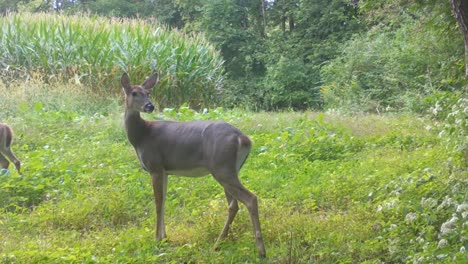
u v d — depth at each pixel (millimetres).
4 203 8422
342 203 8102
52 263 6191
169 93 18578
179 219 7734
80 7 38781
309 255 6367
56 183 9039
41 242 6867
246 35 33281
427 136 11367
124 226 7668
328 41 29734
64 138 11773
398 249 6215
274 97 29062
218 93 20156
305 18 31047
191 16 37750
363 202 7891
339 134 11859
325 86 23109
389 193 7629
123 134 12070
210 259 6332
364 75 22031
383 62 21797
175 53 18891
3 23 18828
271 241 6809
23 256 6234
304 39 30938
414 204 6973
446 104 8625
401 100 18641
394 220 6910
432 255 5715
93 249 6656
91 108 15539
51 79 17156
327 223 7078
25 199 8516
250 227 7043
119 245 6734
